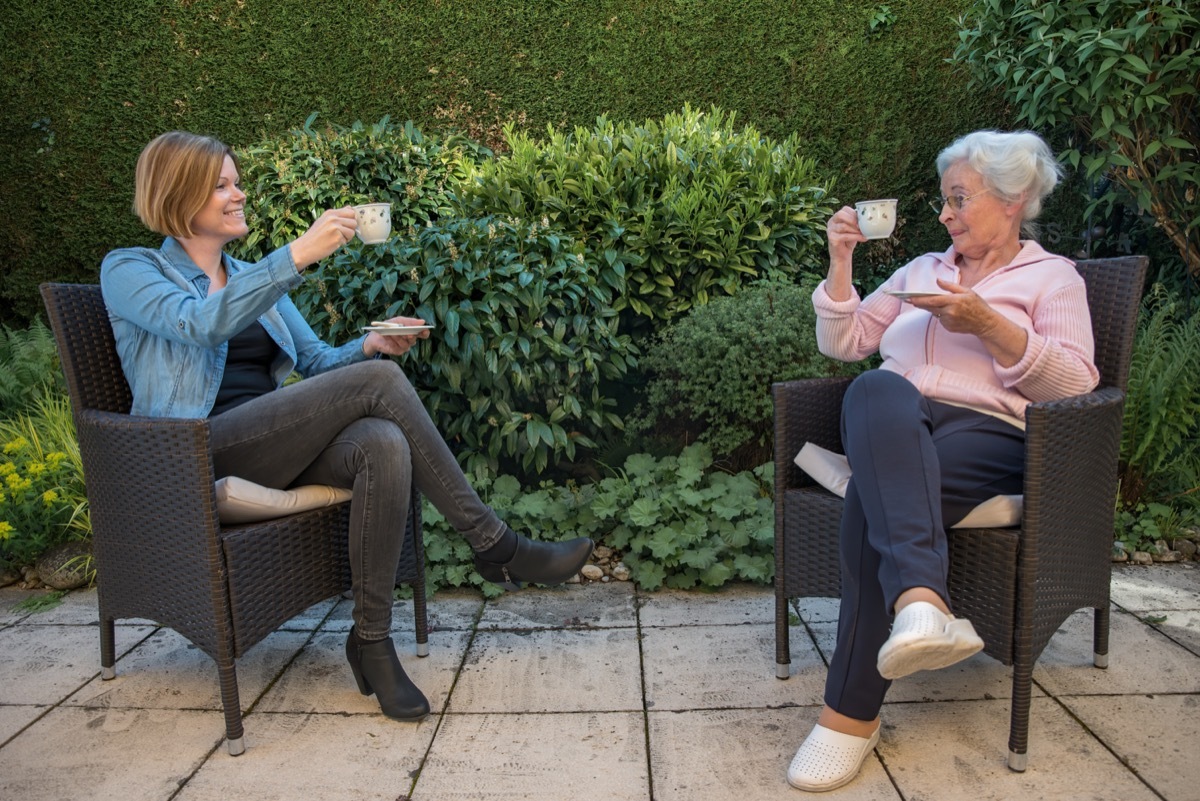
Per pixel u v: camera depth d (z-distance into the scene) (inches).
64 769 71.4
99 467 77.9
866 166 180.4
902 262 182.9
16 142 177.5
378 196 152.6
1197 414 125.9
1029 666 67.4
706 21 177.9
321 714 79.8
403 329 77.8
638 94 181.0
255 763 71.9
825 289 88.4
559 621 99.8
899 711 77.9
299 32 177.2
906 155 179.3
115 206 179.8
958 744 72.4
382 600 78.5
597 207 138.5
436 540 111.9
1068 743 71.8
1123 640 90.4
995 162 76.5
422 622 90.5
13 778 70.2
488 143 183.5
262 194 147.9
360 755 72.9
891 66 177.2
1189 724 74.0
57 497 114.8
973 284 81.4
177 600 74.8
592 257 133.6
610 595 107.3
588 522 120.0
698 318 128.4
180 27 175.5
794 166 156.4
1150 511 120.8
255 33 176.7
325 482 82.5
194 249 86.4
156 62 176.4
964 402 76.1
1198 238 144.3
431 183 157.5
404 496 77.7
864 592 67.7
